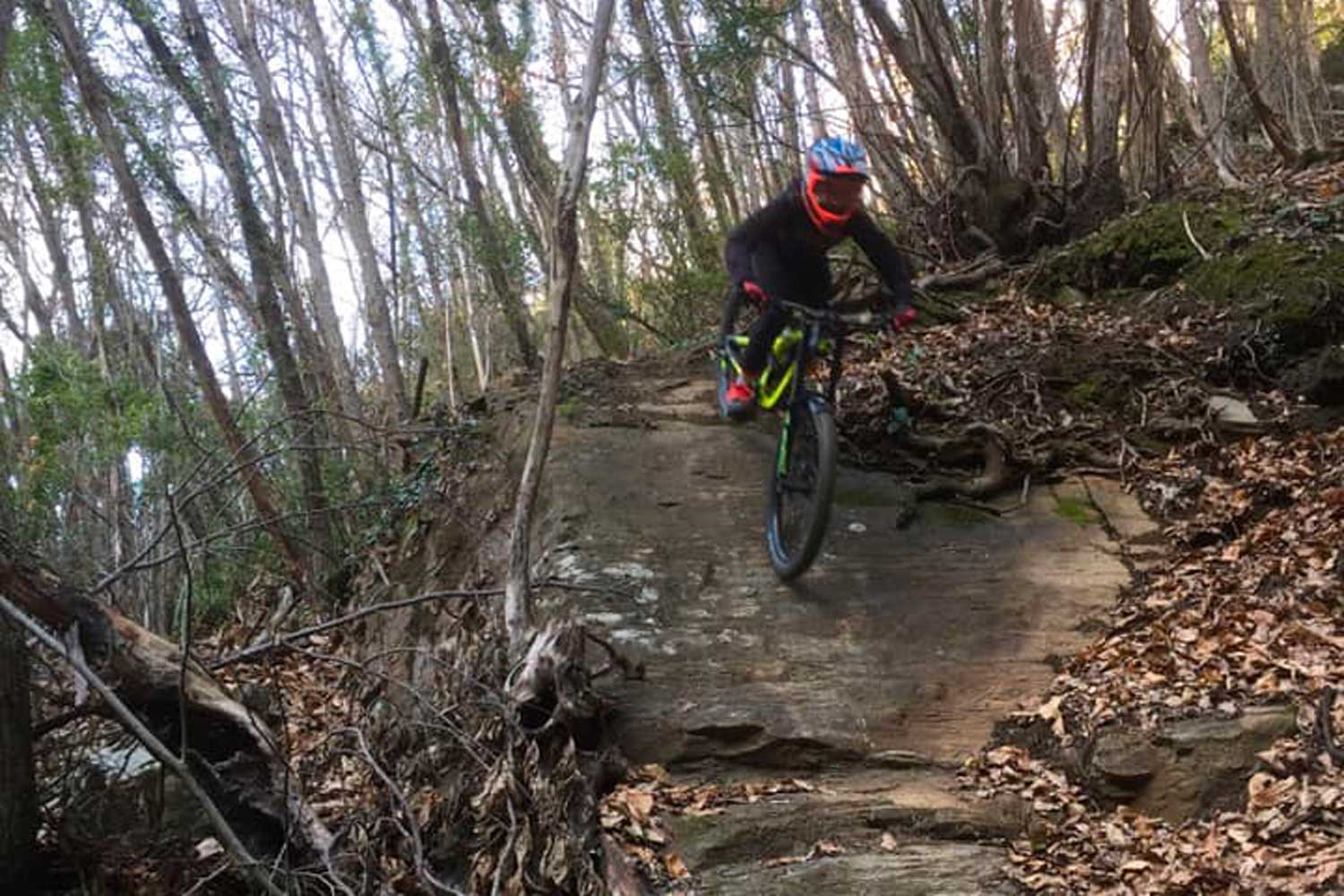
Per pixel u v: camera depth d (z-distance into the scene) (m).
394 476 9.48
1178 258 8.76
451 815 4.77
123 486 9.23
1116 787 4.47
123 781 5.61
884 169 11.84
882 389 7.52
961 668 5.26
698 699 4.97
